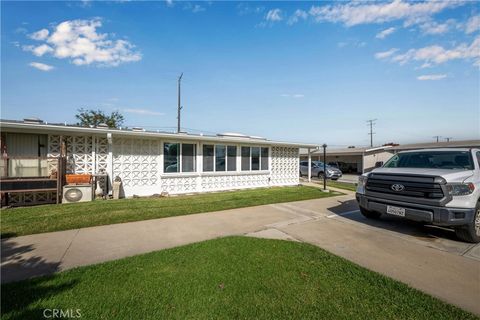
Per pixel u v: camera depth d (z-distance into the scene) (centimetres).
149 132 1021
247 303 277
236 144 1341
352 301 284
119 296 287
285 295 294
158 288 304
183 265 368
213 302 278
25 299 278
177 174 1141
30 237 497
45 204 834
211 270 353
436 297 296
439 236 527
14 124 788
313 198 1025
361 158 3172
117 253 421
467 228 468
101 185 972
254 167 1423
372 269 371
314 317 256
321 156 3475
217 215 704
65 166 920
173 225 596
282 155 1574
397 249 453
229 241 474
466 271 366
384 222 640
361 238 514
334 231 561
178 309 265
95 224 591
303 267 366
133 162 1054
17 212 698
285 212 752
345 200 978
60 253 418
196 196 1069
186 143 1174
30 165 870
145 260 383
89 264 376
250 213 734
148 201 905
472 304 283
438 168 562
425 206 483
